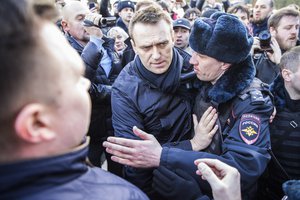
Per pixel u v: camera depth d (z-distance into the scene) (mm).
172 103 1291
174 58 1269
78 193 493
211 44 1113
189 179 1047
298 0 5594
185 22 2715
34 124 430
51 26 463
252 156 1033
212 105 1182
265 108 1128
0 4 390
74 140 496
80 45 2102
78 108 482
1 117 406
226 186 844
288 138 1363
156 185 1083
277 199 1343
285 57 1363
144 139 1112
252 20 3350
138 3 2588
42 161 443
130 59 2271
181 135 1313
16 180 426
